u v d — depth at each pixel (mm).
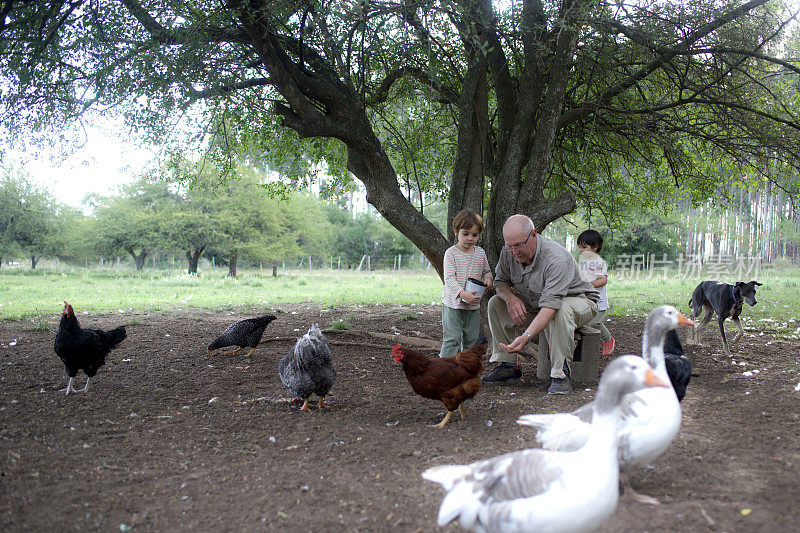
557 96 7469
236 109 8484
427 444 4426
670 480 3637
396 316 12227
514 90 8859
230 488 3613
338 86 7762
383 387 6410
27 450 4266
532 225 5758
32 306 13523
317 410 5496
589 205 11078
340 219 53250
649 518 3121
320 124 7301
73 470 3904
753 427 4621
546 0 8086
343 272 39656
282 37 7406
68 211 41875
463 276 6281
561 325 5785
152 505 3371
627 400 3314
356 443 4473
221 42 7527
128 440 4566
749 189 12539
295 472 3877
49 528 3072
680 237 36562
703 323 8625
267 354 8180
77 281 25188
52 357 7742
